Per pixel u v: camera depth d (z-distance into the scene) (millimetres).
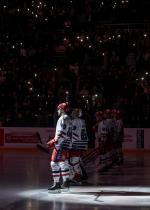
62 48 28641
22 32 28984
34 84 26328
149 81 25500
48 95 25672
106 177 14711
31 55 28406
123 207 9539
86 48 27719
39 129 24953
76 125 12734
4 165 17812
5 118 25844
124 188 12305
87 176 13891
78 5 29234
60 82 26188
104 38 27625
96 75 26453
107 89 25703
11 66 27453
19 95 26125
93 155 17875
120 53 27438
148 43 27391
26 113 25656
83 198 10680
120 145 18547
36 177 14391
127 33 27672
